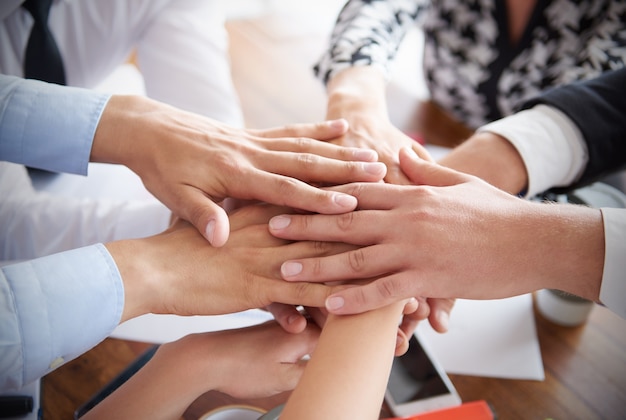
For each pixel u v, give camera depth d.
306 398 0.51
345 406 0.50
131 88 1.15
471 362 0.69
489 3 0.99
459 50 1.06
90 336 0.55
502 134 0.75
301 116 1.06
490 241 0.59
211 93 1.03
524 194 0.75
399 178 0.71
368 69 0.88
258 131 0.76
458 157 0.75
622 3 0.90
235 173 0.66
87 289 0.54
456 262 0.59
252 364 0.59
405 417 0.60
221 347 0.60
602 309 0.77
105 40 1.03
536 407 0.64
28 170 0.95
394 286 0.58
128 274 0.58
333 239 0.64
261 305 0.63
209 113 1.02
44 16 0.90
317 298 0.61
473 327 0.73
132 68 1.22
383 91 0.86
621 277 0.56
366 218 0.62
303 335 0.62
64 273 0.54
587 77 0.88
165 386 0.57
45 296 0.52
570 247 0.58
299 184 0.65
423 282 0.59
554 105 0.75
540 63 0.99
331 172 0.68
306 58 1.23
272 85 1.14
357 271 0.61
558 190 0.80
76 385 0.63
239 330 0.62
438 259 0.59
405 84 1.24
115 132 0.68
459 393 0.66
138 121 0.69
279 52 1.24
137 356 0.67
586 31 0.96
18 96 0.67
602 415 0.64
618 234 0.57
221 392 0.59
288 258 0.64
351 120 0.79
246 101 1.09
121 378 0.63
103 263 0.57
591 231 0.58
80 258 0.56
